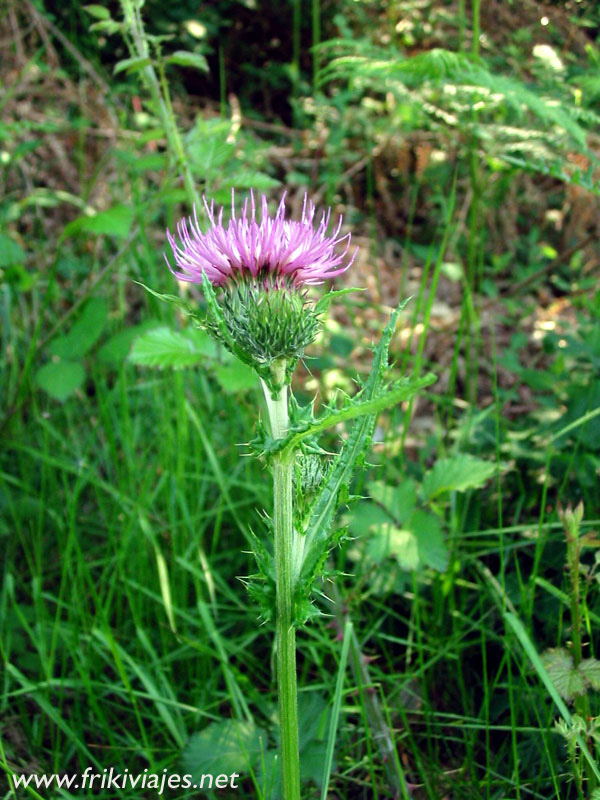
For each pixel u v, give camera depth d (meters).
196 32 0.38
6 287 0.40
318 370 0.43
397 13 0.52
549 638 0.26
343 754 0.24
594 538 0.20
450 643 0.26
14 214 0.44
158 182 0.53
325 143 0.59
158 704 0.25
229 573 0.32
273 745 0.24
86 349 0.34
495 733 0.25
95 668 0.27
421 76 0.29
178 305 0.17
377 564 0.26
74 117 0.54
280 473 0.17
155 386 0.35
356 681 0.24
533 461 0.32
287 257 0.17
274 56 0.75
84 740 0.26
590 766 0.19
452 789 0.24
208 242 0.18
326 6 0.69
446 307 0.49
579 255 0.49
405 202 0.60
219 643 0.26
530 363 0.44
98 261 0.47
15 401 0.36
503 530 0.27
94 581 0.32
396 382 0.15
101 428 0.38
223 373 0.26
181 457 0.30
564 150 0.31
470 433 0.33
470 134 0.33
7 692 0.26
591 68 0.36
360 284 0.53
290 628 0.18
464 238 0.52
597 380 0.32
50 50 0.51
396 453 0.34
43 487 0.31
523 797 0.23
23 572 0.32
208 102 0.65
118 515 0.33
